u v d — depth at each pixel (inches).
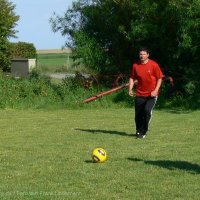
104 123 761.0
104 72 1095.6
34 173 418.6
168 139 597.6
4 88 1020.5
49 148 538.9
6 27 1504.7
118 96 1016.2
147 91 609.6
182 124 739.4
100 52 1093.1
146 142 575.5
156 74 610.2
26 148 539.5
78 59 1111.0
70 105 991.6
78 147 543.5
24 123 770.8
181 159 469.1
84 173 414.9
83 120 802.8
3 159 477.7
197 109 960.9
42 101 1005.2
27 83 1036.5
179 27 986.7
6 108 986.7
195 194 352.5
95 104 995.9
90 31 1131.3
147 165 442.6
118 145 554.6
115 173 414.0
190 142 573.3
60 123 767.1
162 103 1002.7
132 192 358.0
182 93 1035.3
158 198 343.6
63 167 439.2
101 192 358.9
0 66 1545.3
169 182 384.2
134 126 724.0
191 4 948.6
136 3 1040.8
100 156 456.1
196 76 1008.9
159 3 1013.8
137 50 1088.8
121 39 1108.5
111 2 1103.6
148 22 1026.7
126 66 1104.2
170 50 1050.1
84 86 1055.0
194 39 960.3
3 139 608.7
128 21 1081.4
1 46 1514.5
